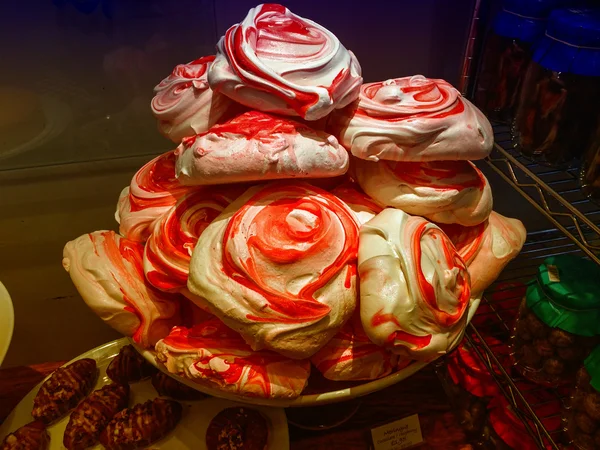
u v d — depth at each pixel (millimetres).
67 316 1175
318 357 677
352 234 660
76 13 887
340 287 634
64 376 899
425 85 725
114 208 1102
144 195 772
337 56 676
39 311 1157
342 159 651
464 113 693
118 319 716
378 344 633
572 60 799
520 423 862
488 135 708
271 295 606
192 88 723
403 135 661
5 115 949
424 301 621
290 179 684
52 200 1057
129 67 963
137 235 764
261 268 616
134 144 1048
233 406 868
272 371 639
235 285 611
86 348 1209
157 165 813
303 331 607
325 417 927
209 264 631
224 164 612
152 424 820
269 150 609
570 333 798
